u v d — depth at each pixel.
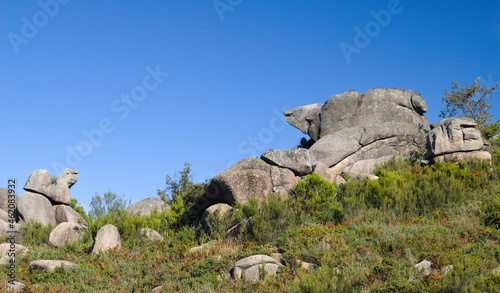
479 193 14.02
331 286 7.75
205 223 16.03
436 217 12.56
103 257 12.66
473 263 7.73
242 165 18.30
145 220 16.81
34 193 22.34
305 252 10.45
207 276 10.26
